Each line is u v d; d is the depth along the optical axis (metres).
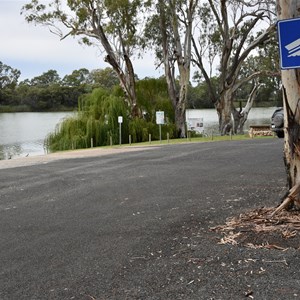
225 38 35.06
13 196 7.98
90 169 11.87
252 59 43.28
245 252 3.87
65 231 5.17
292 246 3.92
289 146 4.73
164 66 37.47
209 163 11.52
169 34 37.34
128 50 35.22
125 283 3.41
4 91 99.56
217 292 3.13
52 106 98.94
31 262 4.07
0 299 3.25
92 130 30.44
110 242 4.55
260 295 3.04
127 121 32.34
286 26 4.31
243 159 12.00
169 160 13.05
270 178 8.13
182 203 6.33
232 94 35.81
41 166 13.54
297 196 4.73
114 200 7.00
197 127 32.84
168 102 36.16
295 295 3.02
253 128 26.89
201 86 67.19
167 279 3.42
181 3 36.28
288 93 4.63
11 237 5.04
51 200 7.36
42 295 3.29
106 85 71.69
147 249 4.21
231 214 5.33
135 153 16.70
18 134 46.97
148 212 5.89
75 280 3.54
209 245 4.14
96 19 34.03
